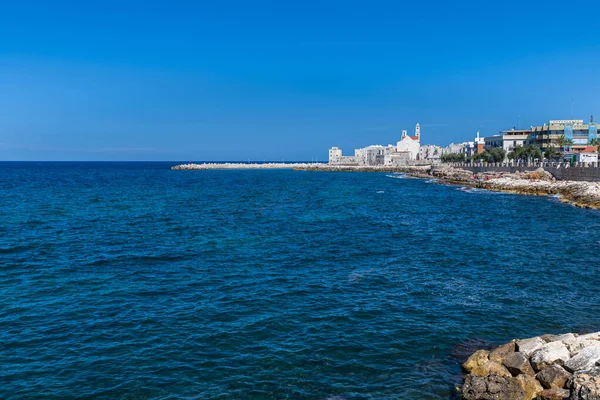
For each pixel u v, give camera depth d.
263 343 18.11
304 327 19.66
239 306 22.08
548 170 102.12
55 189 92.62
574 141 134.50
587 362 14.16
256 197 78.56
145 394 14.63
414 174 164.50
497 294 24.17
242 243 36.94
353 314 21.19
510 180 98.44
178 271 28.23
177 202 68.69
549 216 53.88
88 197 74.56
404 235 41.06
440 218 52.56
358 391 14.91
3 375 15.61
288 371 16.08
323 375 15.85
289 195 83.12
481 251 34.41
